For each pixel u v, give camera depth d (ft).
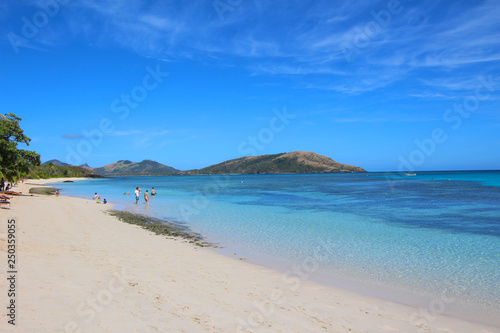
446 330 23.13
